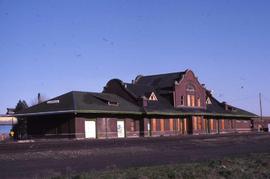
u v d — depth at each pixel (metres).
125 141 46.31
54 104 64.06
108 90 76.88
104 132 64.62
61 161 26.88
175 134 77.31
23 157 28.38
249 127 102.31
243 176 20.58
